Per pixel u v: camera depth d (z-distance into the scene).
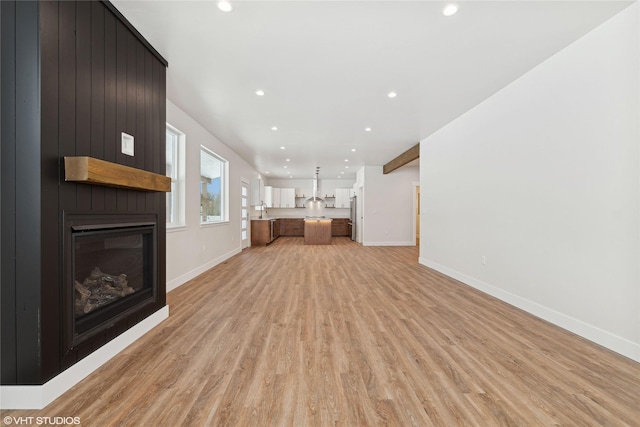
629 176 2.02
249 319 2.69
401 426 1.35
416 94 3.45
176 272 3.85
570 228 2.46
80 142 1.71
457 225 4.29
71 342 1.63
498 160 3.38
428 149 5.27
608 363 1.93
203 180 5.39
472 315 2.82
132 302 2.22
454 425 1.36
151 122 2.47
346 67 2.81
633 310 2.00
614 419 1.40
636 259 1.98
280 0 1.91
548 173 2.68
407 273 4.74
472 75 2.98
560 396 1.58
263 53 2.57
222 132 5.05
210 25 2.19
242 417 1.41
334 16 2.08
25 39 1.46
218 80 3.07
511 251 3.17
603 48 2.17
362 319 2.70
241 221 7.38
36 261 1.45
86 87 1.75
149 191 2.43
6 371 1.46
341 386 1.66
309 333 2.38
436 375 1.78
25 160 1.46
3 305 1.46
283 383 1.69
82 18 1.72
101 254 1.92
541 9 2.01
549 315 2.66
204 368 1.84
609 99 2.14
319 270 4.95
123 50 2.10
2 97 1.47
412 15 2.07
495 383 1.70
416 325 2.56
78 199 1.69
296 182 12.02
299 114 4.12
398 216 8.50
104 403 1.50
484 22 2.15
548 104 2.67
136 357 1.98
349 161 7.84
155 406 1.48
